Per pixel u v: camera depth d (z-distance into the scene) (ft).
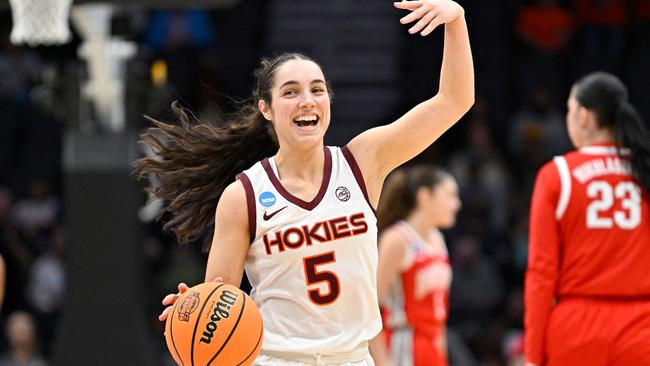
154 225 59.93
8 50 72.54
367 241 20.53
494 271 59.06
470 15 77.92
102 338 39.06
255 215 20.43
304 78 20.43
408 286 34.12
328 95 20.94
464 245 56.39
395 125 21.12
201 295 19.60
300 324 20.34
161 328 53.36
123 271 39.24
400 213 34.73
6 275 59.93
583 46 74.79
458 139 68.28
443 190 34.63
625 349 25.35
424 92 75.77
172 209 23.27
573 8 75.36
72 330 39.11
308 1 81.41
